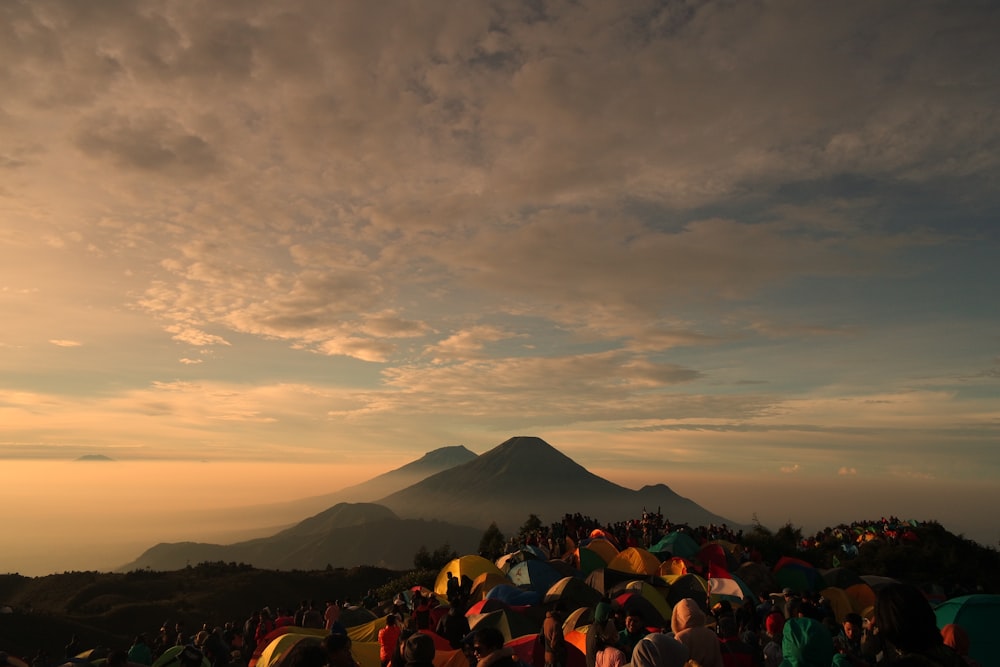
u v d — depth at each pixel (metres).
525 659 13.27
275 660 14.38
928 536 38.81
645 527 36.88
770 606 15.51
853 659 7.27
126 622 52.81
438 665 11.61
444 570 26.11
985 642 10.45
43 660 24.80
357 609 23.00
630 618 8.75
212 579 69.31
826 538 41.97
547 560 25.97
